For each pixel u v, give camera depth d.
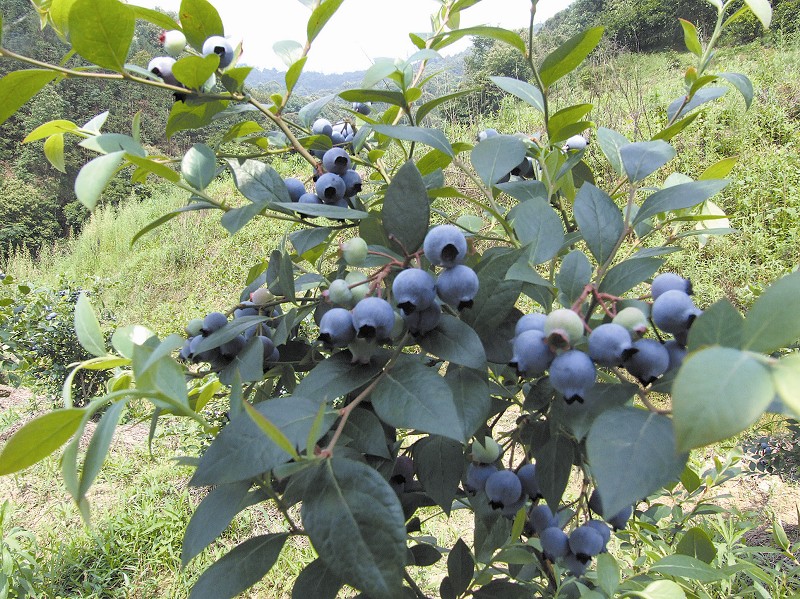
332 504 0.78
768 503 4.02
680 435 0.47
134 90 25.94
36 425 0.70
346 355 0.98
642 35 19.41
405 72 1.36
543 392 0.97
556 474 1.05
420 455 1.09
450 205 6.35
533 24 1.24
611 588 1.11
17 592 3.55
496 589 1.38
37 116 27.28
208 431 1.09
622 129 8.88
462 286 0.89
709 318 0.64
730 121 8.66
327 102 1.52
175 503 4.56
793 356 0.49
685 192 1.03
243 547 0.97
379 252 1.07
